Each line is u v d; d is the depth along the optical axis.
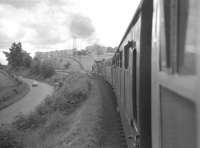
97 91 31.52
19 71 148.88
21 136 17.47
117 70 15.03
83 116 16.84
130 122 6.60
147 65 4.40
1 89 56.50
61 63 180.00
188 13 1.76
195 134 1.64
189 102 1.76
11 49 154.50
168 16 2.32
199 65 1.55
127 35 7.59
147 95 4.40
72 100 26.17
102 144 10.52
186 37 1.80
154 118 3.26
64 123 18.69
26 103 47.28
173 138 2.25
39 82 101.94
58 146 12.29
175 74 2.08
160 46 2.80
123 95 9.38
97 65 77.19
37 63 133.50
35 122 22.84
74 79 56.19
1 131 16.11
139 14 4.75
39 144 15.02
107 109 18.08
